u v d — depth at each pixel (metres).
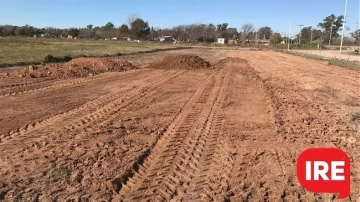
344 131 9.18
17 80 16.27
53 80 16.95
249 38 120.69
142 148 7.38
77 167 6.32
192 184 5.84
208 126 9.33
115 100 12.52
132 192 5.51
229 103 12.41
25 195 5.27
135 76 19.70
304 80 19.80
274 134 8.72
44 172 6.07
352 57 46.47
